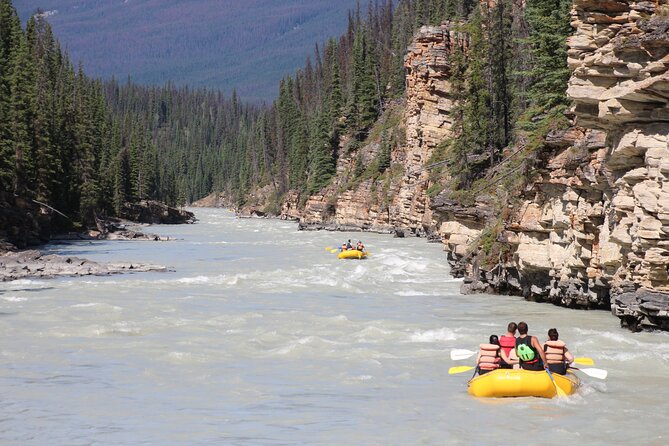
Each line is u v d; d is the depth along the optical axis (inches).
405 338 1940.2
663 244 1782.7
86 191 7199.8
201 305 2549.2
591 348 1765.5
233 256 4746.6
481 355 1472.7
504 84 4306.1
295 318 2257.6
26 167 5959.6
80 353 1780.3
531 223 2470.5
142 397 1421.0
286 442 1169.4
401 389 1462.8
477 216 3169.3
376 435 1198.3
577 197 2208.4
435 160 6063.0
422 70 6491.1
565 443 1157.7
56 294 2805.1
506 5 4547.2
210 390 1464.1
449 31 6584.6
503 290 2755.9
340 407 1346.0
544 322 2126.0
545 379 1380.4
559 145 2327.8
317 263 4185.5
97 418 1294.3
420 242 5856.3
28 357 1742.1
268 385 1498.5
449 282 3184.1
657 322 1887.3
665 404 1350.9
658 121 1787.6
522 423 1250.6
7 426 1253.1
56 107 7239.2
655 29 1710.1
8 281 3245.6
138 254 4936.0
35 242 5654.5
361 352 1776.6
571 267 2301.9
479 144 4266.7
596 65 1871.3
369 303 2588.6
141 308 2468.0
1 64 6299.2
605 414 1295.5
